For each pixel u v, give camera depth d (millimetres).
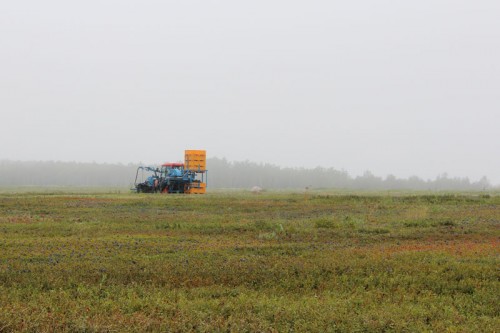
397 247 16625
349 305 9961
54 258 13906
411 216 25969
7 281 11375
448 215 26859
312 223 22844
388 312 9469
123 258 14016
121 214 27031
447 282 11742
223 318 9180
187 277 11938
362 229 20812
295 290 11227
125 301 9953
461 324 9109
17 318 8812
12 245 16031
